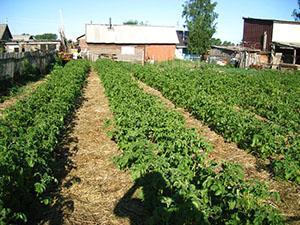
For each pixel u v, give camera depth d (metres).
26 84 22.23
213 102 13.40
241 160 9.23
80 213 6.43
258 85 22.38
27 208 6.40
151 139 8.95
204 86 20.16
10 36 63.09
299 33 50.22
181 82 19.94
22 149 6.59
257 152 9.57
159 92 20.31
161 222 5.18
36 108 10.94
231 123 10.59
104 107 15.14
